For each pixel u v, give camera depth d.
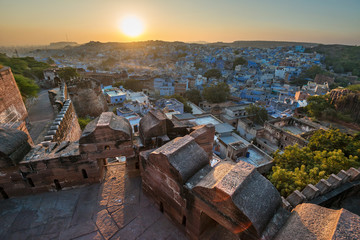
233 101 62.31
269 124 33.38
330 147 18.28
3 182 5.70
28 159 5.76
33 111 22.83
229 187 3.43
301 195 6.46
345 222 2.98
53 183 6.12
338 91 45.44
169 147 4.78
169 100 48.62
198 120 37.72
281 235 3.20
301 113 45.22
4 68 15.91
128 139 6.11
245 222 3.29
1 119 14.48
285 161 16.62
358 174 7.94
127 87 67.00
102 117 6.27
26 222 5.28
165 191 5.04
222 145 28.84
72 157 5.91
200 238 4.57
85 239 4.88
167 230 5.11
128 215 5.50
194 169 4.55
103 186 6.47
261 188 3.67
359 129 37.84
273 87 72.06
